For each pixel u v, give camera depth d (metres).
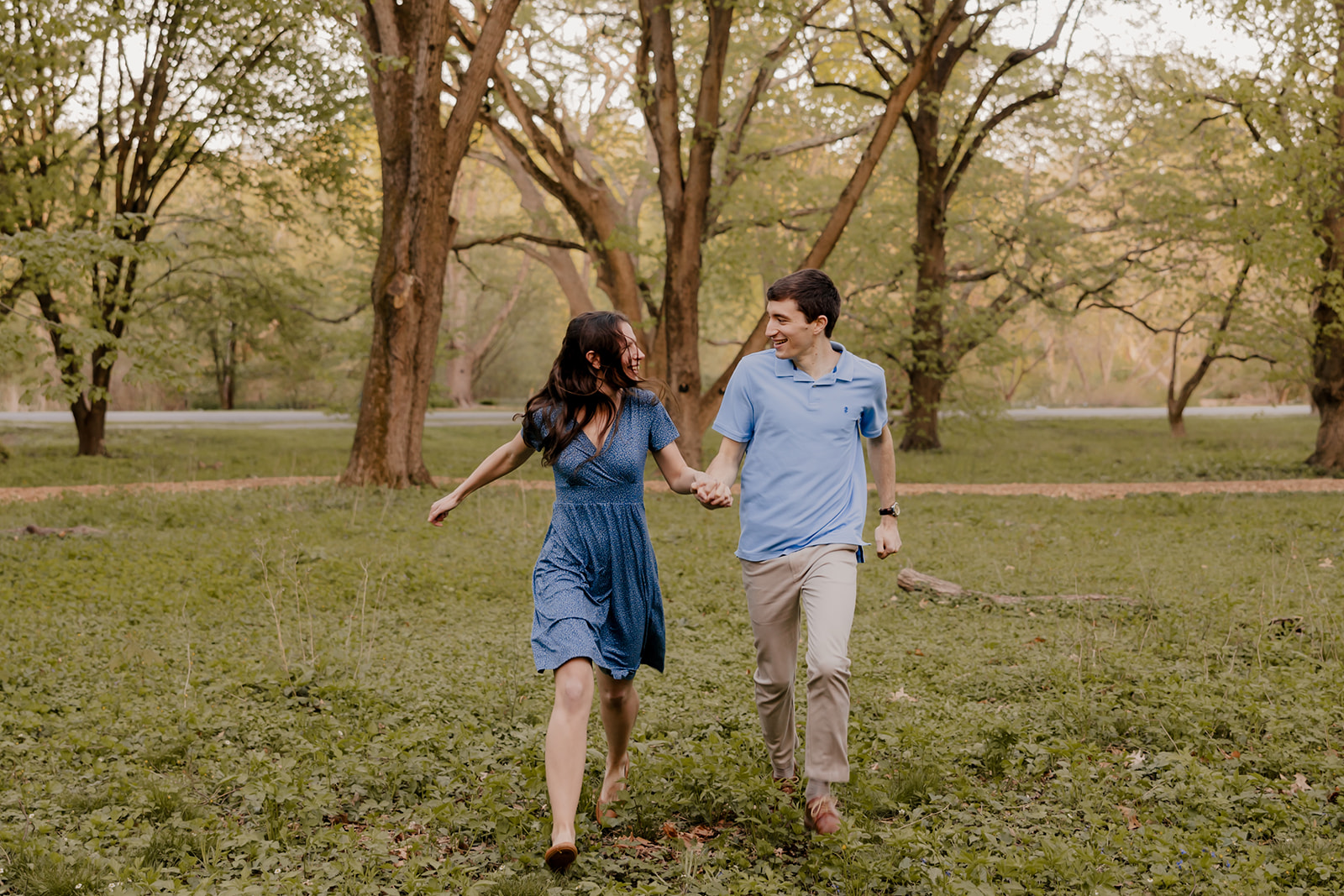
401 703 5.30
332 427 37.12
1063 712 5.04
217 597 8.58
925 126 24.45
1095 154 26.67
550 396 3.67
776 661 3.90
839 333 26.89
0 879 3.20
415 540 11.94
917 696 5.68
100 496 15.59
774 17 17.98
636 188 24.69
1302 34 17.56
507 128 21.45
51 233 14.55
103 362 15.88
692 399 18.97
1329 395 21.44
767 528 3.79
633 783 3.97
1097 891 3.07
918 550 11.47
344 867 3.28
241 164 22.80
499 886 3.21
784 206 24.34
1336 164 18.22
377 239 22.55
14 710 5.12
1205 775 3.97
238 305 25.61
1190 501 15.75
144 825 3.68
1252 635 6.78
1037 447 29.67
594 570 3.63
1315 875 3.23
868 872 3.24
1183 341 47.94
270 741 4.70
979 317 25.59
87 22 15.38
